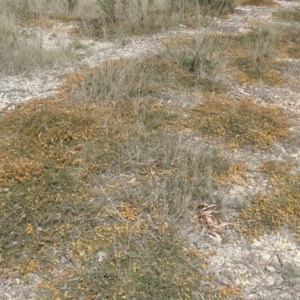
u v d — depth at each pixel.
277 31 8.55
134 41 7.79
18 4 9.09
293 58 7.33
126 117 4.87
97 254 3.20
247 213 3.71
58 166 3.99
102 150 4.27
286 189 4.04
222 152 4.49
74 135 4.45
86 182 3.88
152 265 3.12
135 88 5.45
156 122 4.84
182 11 9.18
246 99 5.68
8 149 4.22
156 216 3.54
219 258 3.30
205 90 5.80
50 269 3.08
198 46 6.78
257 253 3.39
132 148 4.27
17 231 3.32
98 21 8.70
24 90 5.57
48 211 3.52
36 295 2.90
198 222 3.59
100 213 3.54
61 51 6.87
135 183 3.91
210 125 4.90
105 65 6.01
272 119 5.19
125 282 2.97
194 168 4.11
